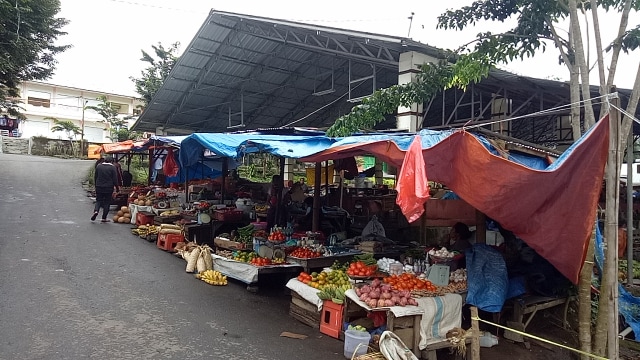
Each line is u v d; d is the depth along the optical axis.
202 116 19.92
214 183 13.31
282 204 9.73
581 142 3.70
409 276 5.42
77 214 12.49
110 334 4.83
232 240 8.55
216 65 15.45
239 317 5.73
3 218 10.91
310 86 17.12
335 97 17.78
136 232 10.44
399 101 6.30
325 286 5.55
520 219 4.25
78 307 5.55
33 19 15.72
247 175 22.33
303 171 21.91
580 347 4.45
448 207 7.85
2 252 7.78
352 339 4.56
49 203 13.81
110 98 41.19
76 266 7.34
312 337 5.23
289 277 7.12
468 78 5.77
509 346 5.38
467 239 6.65
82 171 22.06
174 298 6.23
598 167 3.68
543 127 16.17
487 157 4.32
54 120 35.50
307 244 7.54
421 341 4.71
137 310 5.63
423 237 8.80
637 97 4.16
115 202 13.84
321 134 9.88
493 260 5.66
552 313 6.37
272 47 14.38
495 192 4.32
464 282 5.52
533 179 4.05
